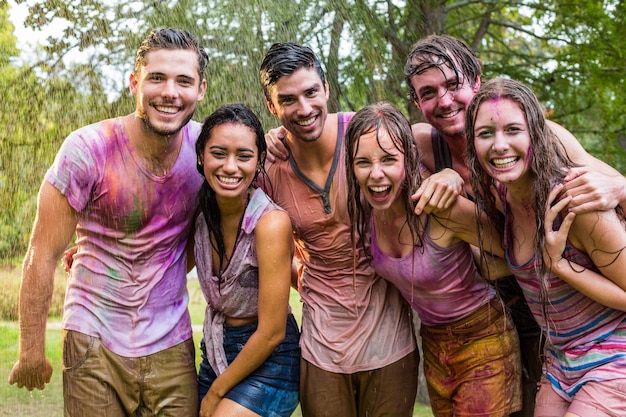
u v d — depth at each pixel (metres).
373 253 3.02
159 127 2.79
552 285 2.73
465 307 3.00
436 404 3.21
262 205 2.92
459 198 2.87
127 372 2.92
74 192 2.81
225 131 2.82
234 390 2.96
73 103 4.66
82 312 2.92
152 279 2.98
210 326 3.07
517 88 2.64
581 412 2.65
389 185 2.83
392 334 3.11
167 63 2.78
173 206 2.98
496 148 2.64
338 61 5.32
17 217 4.83
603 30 7.50
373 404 3.11
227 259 2.96
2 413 4.64
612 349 2.70
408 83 3.23
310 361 3.12
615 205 2.61
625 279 2.64
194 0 4.47
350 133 2.86
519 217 2.79
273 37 4.61
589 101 7.73
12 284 5.42
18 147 4.71
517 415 3.26
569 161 2.77
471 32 8.88
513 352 3.06
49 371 3.01
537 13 8.04
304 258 3.22
